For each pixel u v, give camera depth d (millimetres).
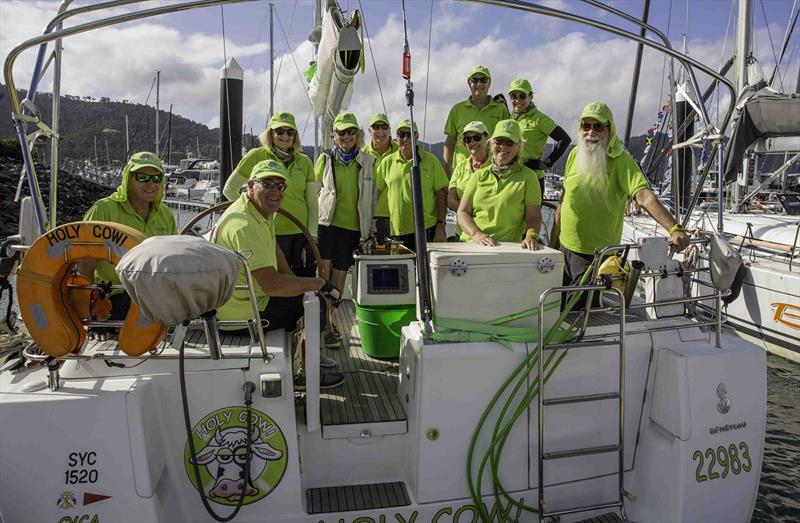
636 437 2996
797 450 5895
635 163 3416
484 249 2969
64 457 2262
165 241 2014
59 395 2293
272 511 2621
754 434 2918
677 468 2762
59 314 2279
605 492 2955
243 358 2580
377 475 2906
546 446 2840
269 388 2535
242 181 3879
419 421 2701
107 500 2277
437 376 2689
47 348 2273
